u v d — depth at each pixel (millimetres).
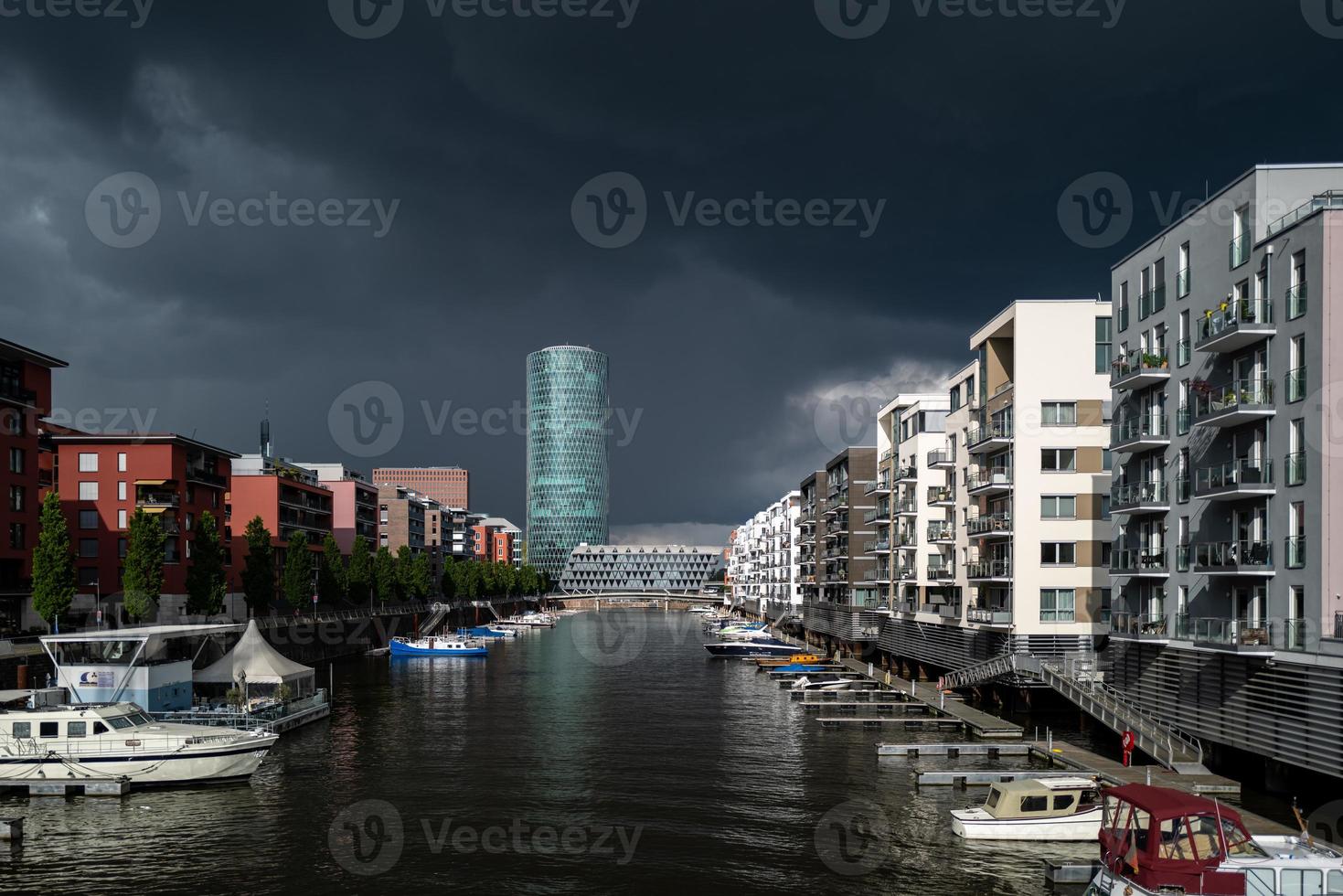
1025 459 64875
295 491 135250
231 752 47688
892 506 98500
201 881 34344
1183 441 46969
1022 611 64188
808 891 33344
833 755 55375
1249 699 39656
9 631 72750
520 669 107812
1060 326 65188
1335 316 35844
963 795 45875
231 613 110125
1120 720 48688
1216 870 27781
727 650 122125
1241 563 40969
